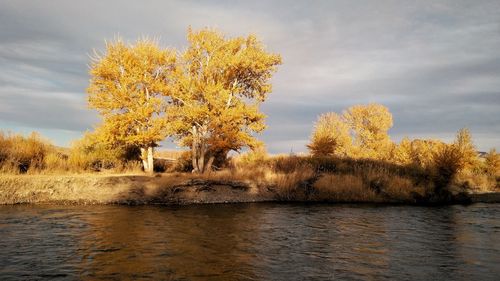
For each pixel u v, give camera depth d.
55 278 8.73
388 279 9.09
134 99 27.16
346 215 18.95
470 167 37.50
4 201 19.50
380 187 27.16
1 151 24.02
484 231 15.17
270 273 9.39
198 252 11.17
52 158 25.66
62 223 14.99
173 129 27.17
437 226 16.22
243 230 14.59
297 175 26.58
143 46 27.80
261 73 29.84
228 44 28.97
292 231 14.62
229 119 27.16
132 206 20.25
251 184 24.91
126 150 30.88
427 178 30.47
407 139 41.75
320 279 9.02
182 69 28.77
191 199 22.45
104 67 26.45
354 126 53.47
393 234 14.37
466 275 9.48
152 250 11.27
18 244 11.66
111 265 9.75
